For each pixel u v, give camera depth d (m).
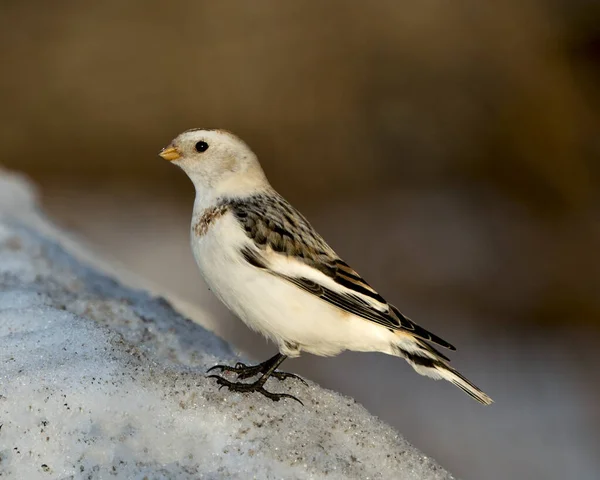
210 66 17.91
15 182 10.83
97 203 15.77
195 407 4.62
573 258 14.87
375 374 11.12
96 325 5.28
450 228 15.77
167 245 14.22
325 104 17.72
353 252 15.00
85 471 4.20
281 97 17.67
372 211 16.31
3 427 4.29
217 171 5.73
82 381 4.54
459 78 18.05
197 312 8.45
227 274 5.34
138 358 4.96
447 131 17.61
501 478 9.24
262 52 18.09
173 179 17.16
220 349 5.91
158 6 18.44
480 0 18.55
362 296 5.25
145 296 7.09
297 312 5.25
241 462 4.39
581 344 12.55
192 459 4.38
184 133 5.84
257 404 4.81
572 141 17.31
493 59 18.09
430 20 18.38
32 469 4.18
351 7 18.45
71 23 18.73
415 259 14.77
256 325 5.41
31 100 17.58
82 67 18.00
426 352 5.22
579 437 9.93
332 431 4.77
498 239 15.37
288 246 5.32
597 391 11.10
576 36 18.22
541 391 11.09
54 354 4.85
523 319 13.37
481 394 5.12
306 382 5.21
